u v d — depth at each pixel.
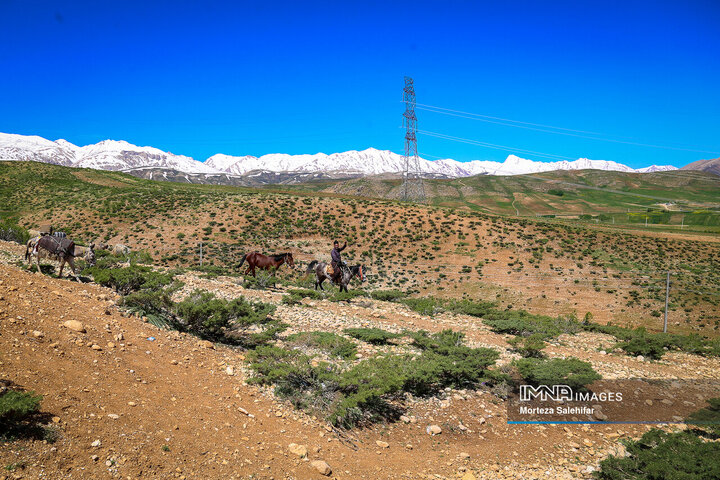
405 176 106.44
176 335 9.91
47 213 56.50
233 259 44.22
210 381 8.10
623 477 6.99
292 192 89.81
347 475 6.39
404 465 7.09
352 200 72.56
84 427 5.38
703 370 12.93
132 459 5.16
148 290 11.62
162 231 51.47
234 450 6.09
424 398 9.54
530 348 12.55
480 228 60.69
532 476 7.15
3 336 6.73
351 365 10.35
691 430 9.09
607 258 51.97
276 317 13.76
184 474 5.24
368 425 8.17
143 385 7.01
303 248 51.59
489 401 9.80
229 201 64.69
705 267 49.81
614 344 15.59
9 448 4.62
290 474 5.94
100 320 9.03
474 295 42.88
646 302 40.03
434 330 15.02
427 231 59.47
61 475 4.55
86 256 15.16
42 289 9.62
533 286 44.53
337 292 20.28
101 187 73.69
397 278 46.28
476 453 7.79
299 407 8.15
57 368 6.48
